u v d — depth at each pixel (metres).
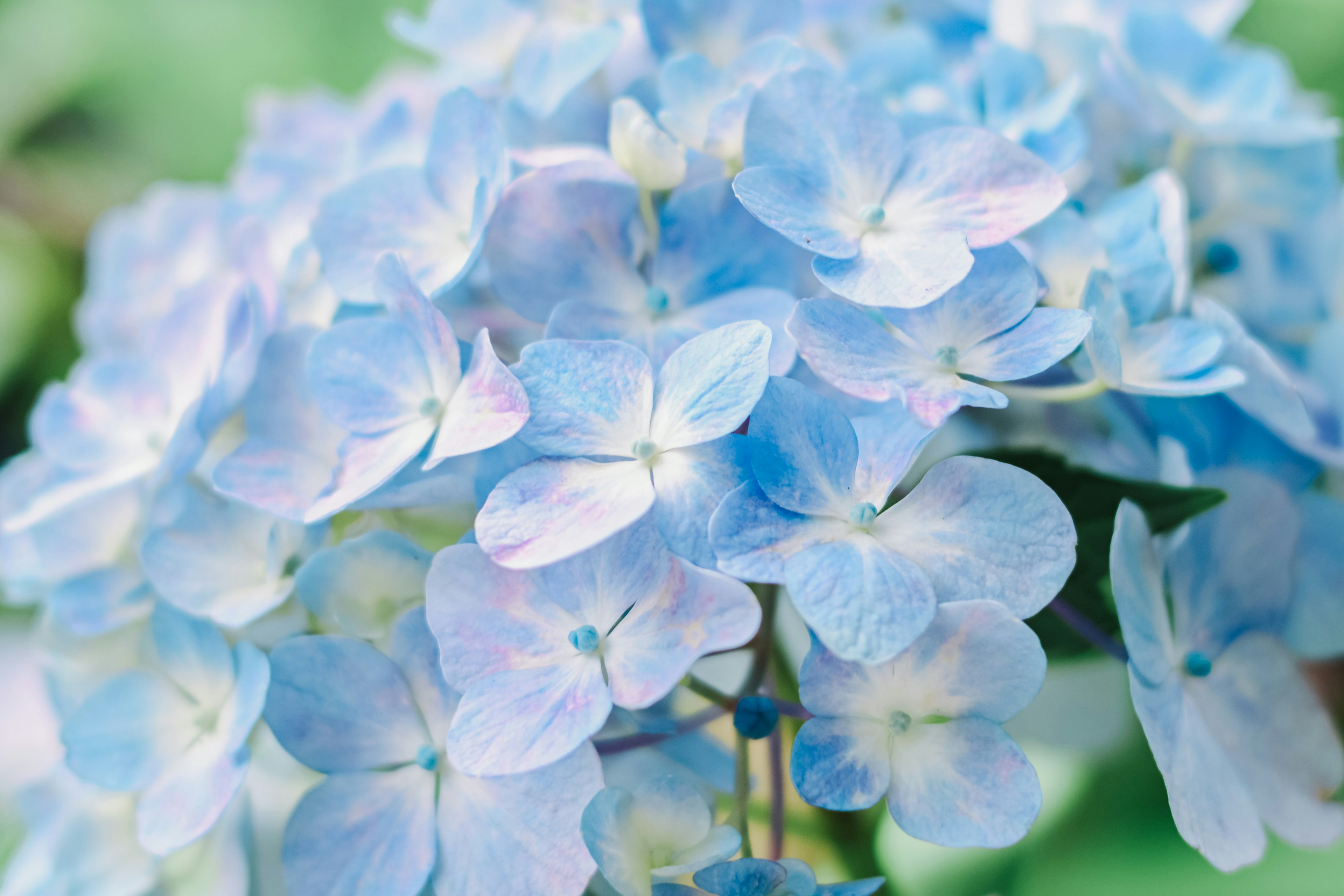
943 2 0.38
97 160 0.65
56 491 0.34
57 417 0.35
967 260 0.30
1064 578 0.29
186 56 0.66
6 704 0.47
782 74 0.31
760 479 0.29
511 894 0.30
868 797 0.29
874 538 0.29
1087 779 0.38
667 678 0.29
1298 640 0.32
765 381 0.29
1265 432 0.33
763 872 0.29
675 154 0.31
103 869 0.34
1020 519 0.29
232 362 0.32
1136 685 0.30
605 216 0.31
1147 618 0.30
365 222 0.32
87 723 0.32
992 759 0.29
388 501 0.31
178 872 0.33
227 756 0.31
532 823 0.30
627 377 0.30
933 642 0.29
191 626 0.32
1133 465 0.32
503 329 0.32
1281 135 0.34
